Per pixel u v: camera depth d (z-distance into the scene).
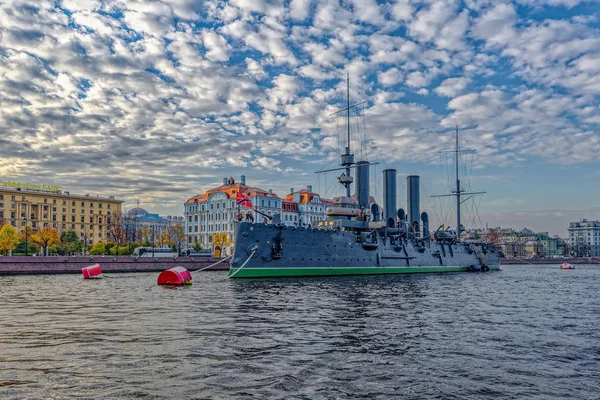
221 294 31.84
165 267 72.06
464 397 10.73
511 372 12.91
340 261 53.25
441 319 21.95
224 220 120.62
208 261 76.31
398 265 62.09
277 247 47.69
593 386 11.77
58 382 11.04
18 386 10.71
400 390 11.08
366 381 11.73
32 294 32.06
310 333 17.64
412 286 40.91
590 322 22.23
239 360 13.36
